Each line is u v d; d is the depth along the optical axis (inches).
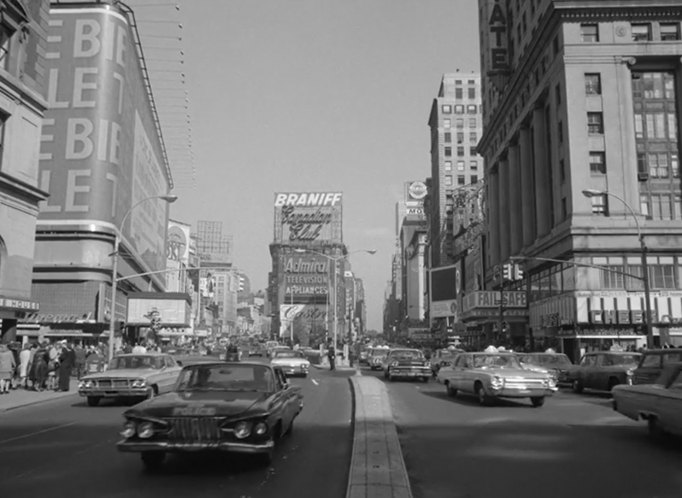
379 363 1824.6
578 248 1886.1
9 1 1192.2
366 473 322.3
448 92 5221.5
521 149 2513.5
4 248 1207.6
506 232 2847.0
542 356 1167.0
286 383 456.4
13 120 1235.9
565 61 2004.2
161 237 3944.4
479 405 746.8
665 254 1879.9
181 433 333.4
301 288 6678.2
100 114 2324.1
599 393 991.0
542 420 601.6
